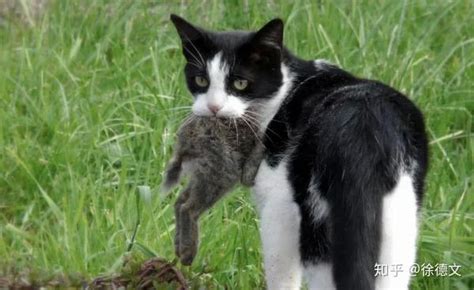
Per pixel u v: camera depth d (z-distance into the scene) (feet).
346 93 20.02
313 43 31.71
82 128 28.99
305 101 20.56
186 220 20.76
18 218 26.86
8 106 29.84
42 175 27.58
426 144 20.43
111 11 34.45
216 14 33.42
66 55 32.40
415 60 31.17
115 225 25.07
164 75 31.01
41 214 26.58
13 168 27.68
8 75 31.14
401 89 29.68
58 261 23.89
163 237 24.40
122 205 25.63
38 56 31.91
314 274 19.65
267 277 20.26
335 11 33.06
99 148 28.09
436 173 26.76
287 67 21.45
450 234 23.52
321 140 19.24
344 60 30.78
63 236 24.82
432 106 29.48
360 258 18.48
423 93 30.01
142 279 20.90
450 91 30.37
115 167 28.12
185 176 21.57
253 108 21.04
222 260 23.91
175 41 32.73
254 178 20.45
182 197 21.08
